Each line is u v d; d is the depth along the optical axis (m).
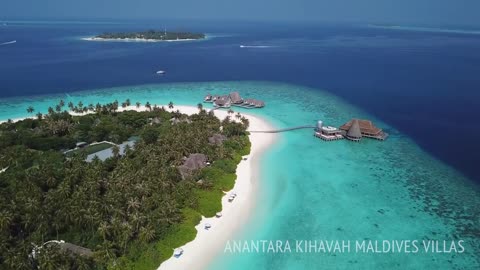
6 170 82.06
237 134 110.69
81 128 107.56
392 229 68.62
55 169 77.94
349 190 82.38
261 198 78.06
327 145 108.44
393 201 78.12
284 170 91.44
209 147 93.12
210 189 77.88
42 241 57.91
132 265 55.75
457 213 74.12
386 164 96.00
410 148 106.94
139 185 69.69
